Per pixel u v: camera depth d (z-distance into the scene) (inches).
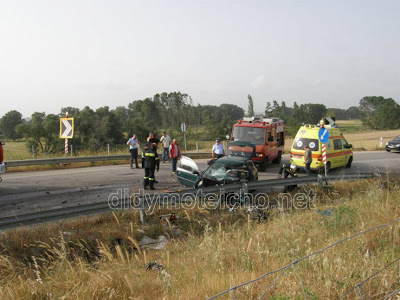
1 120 3508.9
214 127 3772.1
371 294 167.2
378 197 371.9
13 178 593.0
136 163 729.0
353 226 286.7
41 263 265.4
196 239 307.3
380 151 1246.3
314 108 5300.2
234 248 256.1
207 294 181.2
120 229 333.4
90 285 201.0
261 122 761.0
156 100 4926.2
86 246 297.6
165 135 840.3
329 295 164.9
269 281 189.5
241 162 490.6
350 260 201.9
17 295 195.0
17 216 280.2
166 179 592.4
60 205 412.8
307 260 207.0
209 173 468.8
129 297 185.8
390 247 225.1
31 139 2128.4
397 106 4982.8
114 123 2861.7
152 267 245.6
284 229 293.0
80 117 2620.6
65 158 724.7
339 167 768.3
